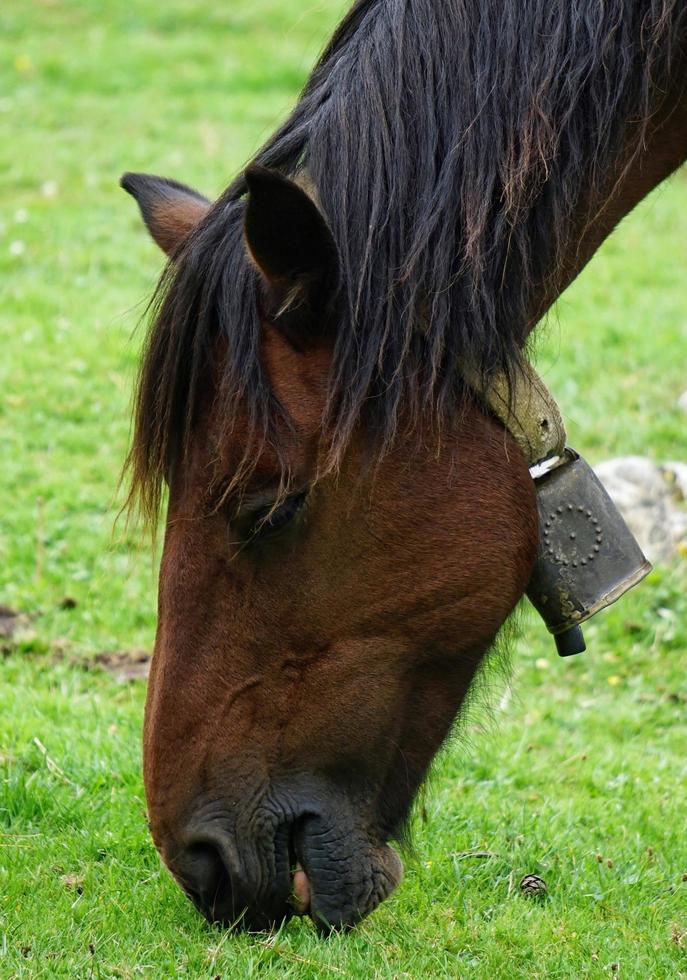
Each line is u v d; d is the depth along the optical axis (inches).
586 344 585.9
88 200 756.0
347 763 175.6
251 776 172.9
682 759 311.4
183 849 174.2
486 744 297.7
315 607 171.3
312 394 166.7
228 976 180.9
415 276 168.4
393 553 172.2
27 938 194.5
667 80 186.4
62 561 394.6
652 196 830.5
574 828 255.8
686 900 229.6
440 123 173.6
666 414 515.5
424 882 225.5
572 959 201.9
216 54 1079.6
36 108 928.9
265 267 158.7
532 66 175.5
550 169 175.5
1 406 497.7
